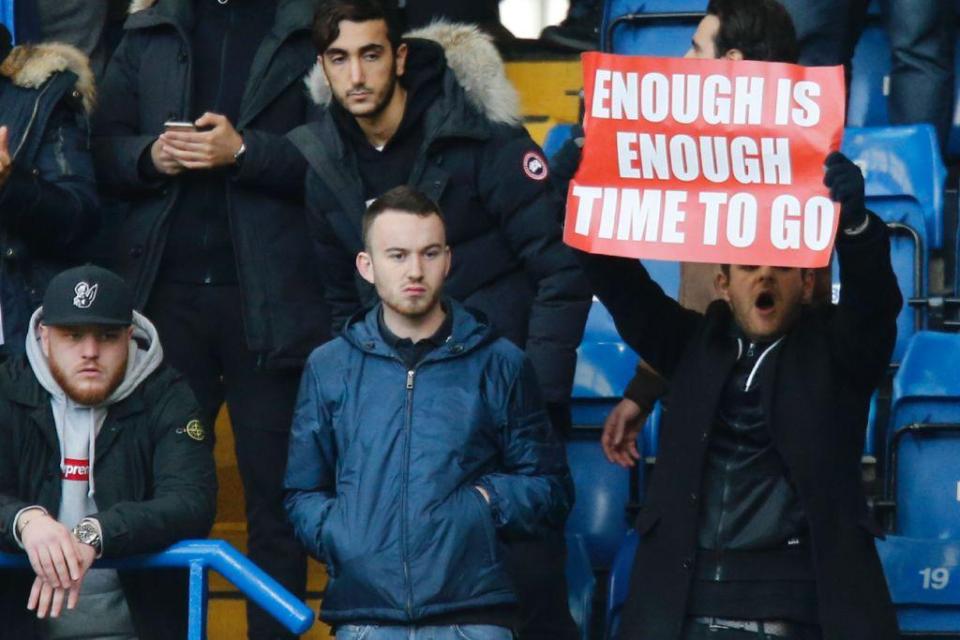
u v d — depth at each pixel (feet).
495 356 55.72
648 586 52.90
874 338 52.34
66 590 51.06
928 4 82.48
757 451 52.95
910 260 76.64
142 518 51.78
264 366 68.59
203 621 51.03
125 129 71.20
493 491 54.24
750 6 55.62
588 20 93.30
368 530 53.72
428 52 65.41
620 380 73.56
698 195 51.55
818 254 50.70
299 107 70.79
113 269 69.97
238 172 68.49
